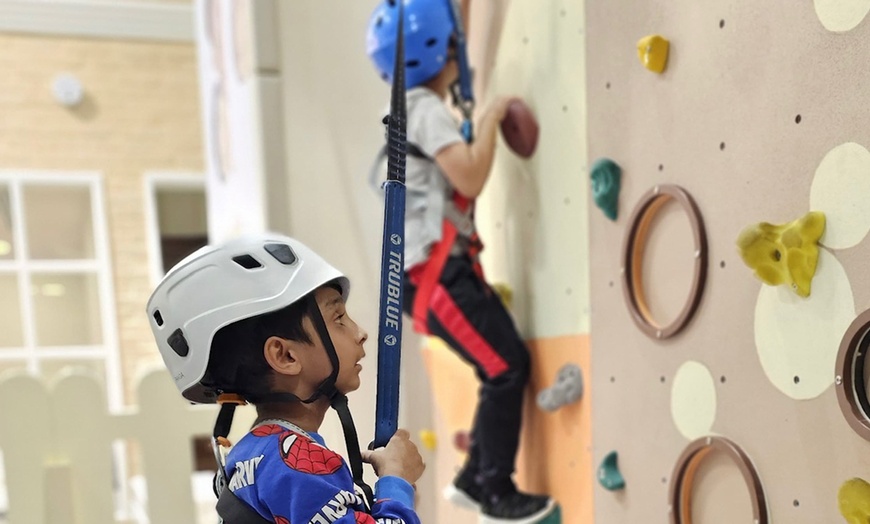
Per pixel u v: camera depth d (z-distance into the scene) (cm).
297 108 154
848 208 69
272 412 75
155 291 76
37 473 154
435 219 117
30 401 154
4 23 305
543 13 115
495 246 134
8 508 152
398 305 76
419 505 168
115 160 326
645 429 98
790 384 76
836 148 70
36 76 313
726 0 82
